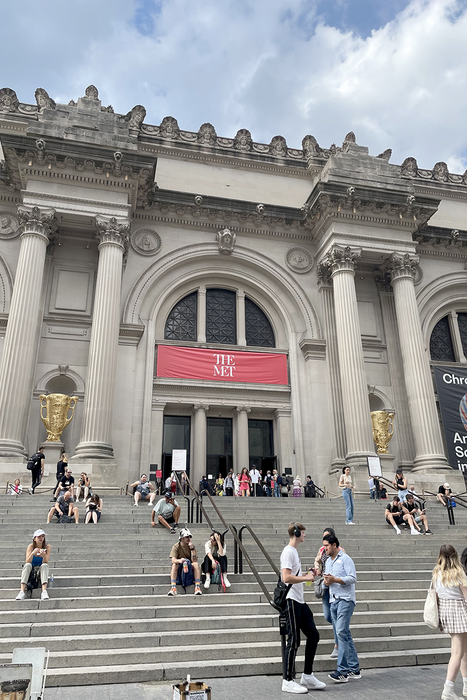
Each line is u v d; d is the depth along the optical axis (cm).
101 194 2483
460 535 1583
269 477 2534
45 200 2389
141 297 2688
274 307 2961
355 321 2611
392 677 743
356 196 2727
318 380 2752
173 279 2816
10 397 2078
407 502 1691
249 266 2955
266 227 2992
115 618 885
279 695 654
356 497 2253
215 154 3173
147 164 2475
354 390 2480
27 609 895
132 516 1530
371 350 2930
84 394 2428
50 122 2478
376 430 2675
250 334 2933
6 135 2331
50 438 2255
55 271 2577
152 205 2811
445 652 848
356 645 859
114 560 1152
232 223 2948
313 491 2431
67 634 822
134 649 785
